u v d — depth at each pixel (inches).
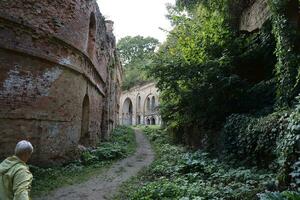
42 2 476.4
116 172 514.3
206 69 618.2
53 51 497.0
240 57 638.5
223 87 603.2
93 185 416.2
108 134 1018.7
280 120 387.5
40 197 350.3
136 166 586.2
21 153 167.5
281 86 457.7
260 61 651.5
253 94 605.0
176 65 658.8
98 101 828.0
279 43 462.3
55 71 503.5
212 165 469.7
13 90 430.3
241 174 390.6
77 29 564.4
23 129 442.9
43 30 475.5
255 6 621.3
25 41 446.9
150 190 347.3
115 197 359.9
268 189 315.3
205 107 669.3
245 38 669.9
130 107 2445.9
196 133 762.8
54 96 500.7
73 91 558.3
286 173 309.7
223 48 673.0
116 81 1464.1
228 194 324.5
